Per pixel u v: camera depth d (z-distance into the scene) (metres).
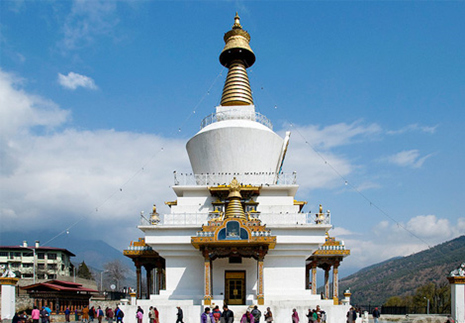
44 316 26.52
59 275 68.50
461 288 30.25
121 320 25.48
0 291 29.22
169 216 29.66
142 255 31.27
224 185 30.52
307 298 28.30
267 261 29.19
